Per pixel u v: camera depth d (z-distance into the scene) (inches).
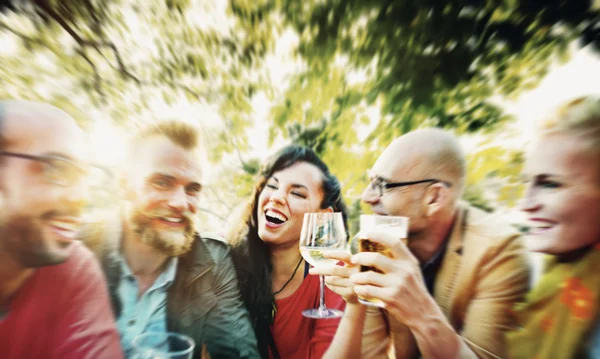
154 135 58.1
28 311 53.1
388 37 55.8
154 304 56.5
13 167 53.7
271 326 56.3
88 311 54.8
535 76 50.1
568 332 46.6
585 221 47.1
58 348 53.6
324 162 58.1
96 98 57.2
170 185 57.9
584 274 46.4
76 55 57.2
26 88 55.7
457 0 52.7
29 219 53.7
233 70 60.1
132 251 56.6
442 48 53.8
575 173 47.5
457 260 52.5
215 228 58.2
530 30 50.1
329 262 46.3
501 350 49.3
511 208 50.8
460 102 53.3
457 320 51.6
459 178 53.2
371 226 45.9
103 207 56.2
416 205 54.7
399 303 44.9
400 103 55.9
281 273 57.3
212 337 56.4
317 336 54.9
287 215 57.9
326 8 57.4
